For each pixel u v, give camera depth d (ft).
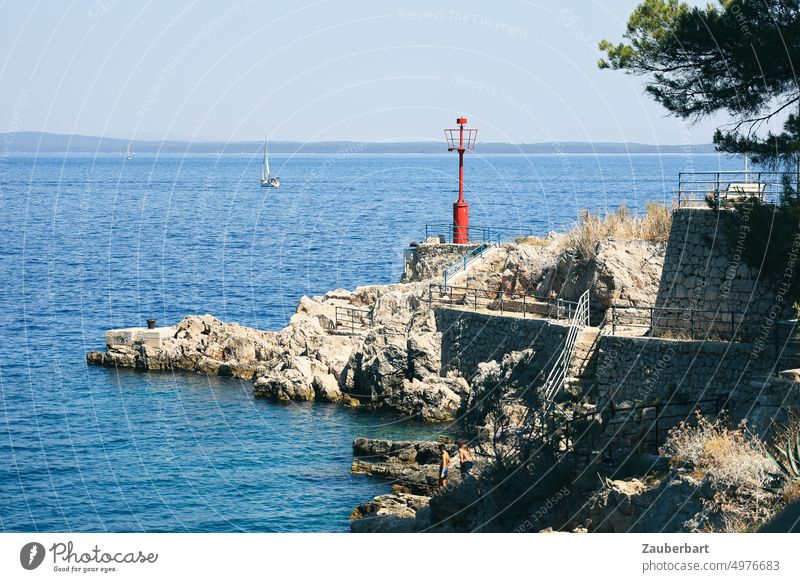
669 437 99.71
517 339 147.64
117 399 167.63
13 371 187.73
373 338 166.09
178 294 281.74
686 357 112.68
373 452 134.51
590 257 147.64
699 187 125.29
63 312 253.03
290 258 355.56
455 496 102.17
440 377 159.33
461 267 187.42
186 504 118.21
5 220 530.68
